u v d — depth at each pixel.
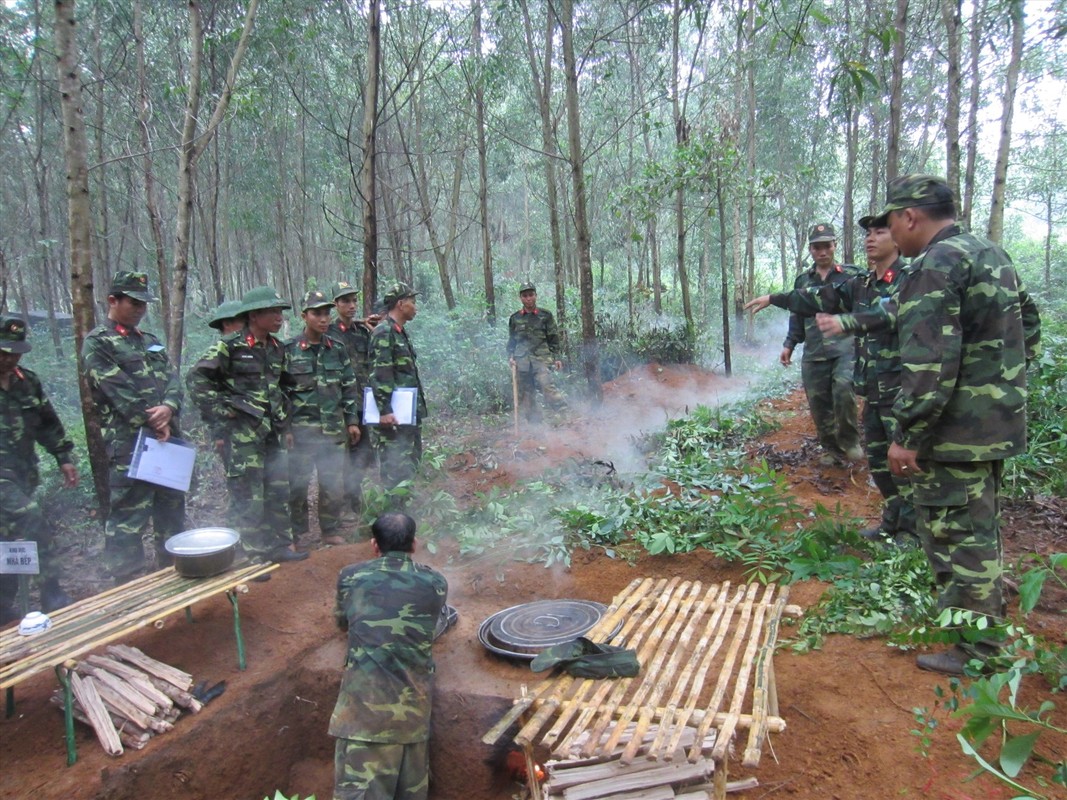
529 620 3.95
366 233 8.35
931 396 2.86
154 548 5.56
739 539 4.67
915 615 3.49
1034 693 2.97
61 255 20.38
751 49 13.23
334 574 4.85
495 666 3.71
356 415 5.92
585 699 2.93
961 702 2.95
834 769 2.76
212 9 11.09
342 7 14.00
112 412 4.59
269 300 4.88
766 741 2.93
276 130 18.41
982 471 2.99
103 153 14.88
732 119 13.73
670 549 4.55
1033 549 4.32
